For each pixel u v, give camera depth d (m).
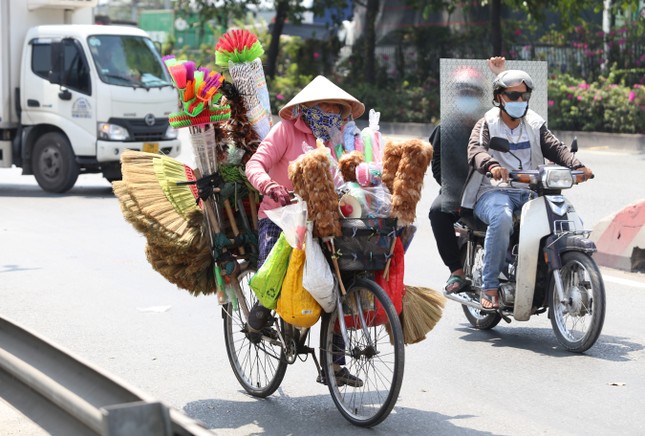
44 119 35.19
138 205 11.80
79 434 7.24
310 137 11.46
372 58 65.62
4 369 8.82
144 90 35.06
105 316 17.12
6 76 35.66
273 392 12.44
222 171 11.76
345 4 70.00
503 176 13.88
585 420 11.38
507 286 14.61
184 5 71.81
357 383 11.40
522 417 11.52
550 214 14.21
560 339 14.40
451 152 15.32
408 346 14.87
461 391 12.59
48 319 16.94
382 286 10.94
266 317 11.77
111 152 34.41
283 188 10.77
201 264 12.11
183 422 6.05
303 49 71.75
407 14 69.62
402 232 10.97
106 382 7.04
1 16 35.50
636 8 53.81
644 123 46.59
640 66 53.94
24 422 11.47
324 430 11.17
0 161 36.19
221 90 11.76
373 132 11.36
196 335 15.84
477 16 65.00
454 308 17.59
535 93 15.99
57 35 35.00
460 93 15.25
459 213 15.37
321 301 10.81
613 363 13.72
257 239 12.00
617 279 19.34
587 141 48.09
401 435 10.91
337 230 10.55
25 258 22.69
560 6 55.69
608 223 20.75
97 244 24.58
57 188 35.31
